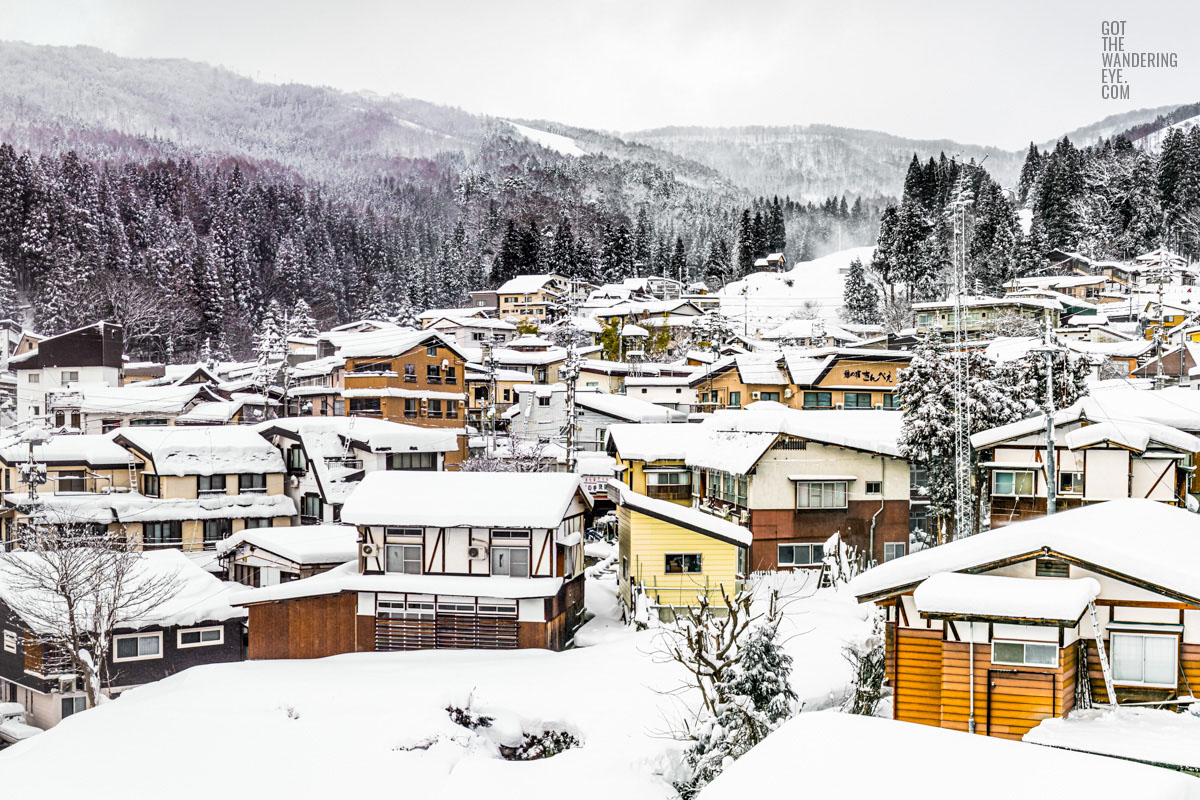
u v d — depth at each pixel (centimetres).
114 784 2011
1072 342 6769
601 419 5959
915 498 4056
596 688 2572
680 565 3328
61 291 9438
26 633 3266
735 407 6259
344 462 4847
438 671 2738
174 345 10000
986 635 1620
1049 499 2555
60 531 4112
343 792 2005
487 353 7750
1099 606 1647
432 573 3120
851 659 2536
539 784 2058
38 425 6156
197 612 3344
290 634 3045
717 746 1917
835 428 3984
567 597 3281
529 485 3253
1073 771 940
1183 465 2839
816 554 3812
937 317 7862
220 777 2042
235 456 4853
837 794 966
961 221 4541
